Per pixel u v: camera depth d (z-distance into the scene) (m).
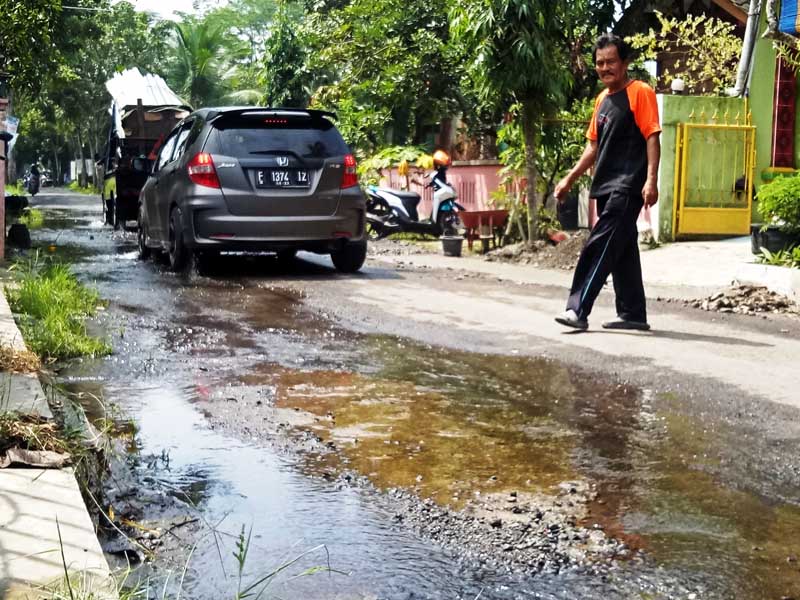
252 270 11.02
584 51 16.73
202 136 10.30
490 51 12.36
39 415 3.83
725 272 10.67
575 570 2.80
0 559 2.49
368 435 4.24
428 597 2.61
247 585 2.69
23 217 22.67
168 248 11.06
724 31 14.09
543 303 8.37
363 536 3.07
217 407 4.71
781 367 5.64
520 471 3.73
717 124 13.61
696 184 13.62
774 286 8.48
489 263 12.41
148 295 8.73
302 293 8.98
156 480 3.63
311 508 3.33
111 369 5.54
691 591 2.65
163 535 3.07
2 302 7.00
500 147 20.47
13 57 15.08
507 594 2.63
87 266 11.42
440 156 16.84
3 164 10.27
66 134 70.31
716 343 6.44
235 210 10.09
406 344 6.43
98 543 2.61
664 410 4.67
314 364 5.77
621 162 6.68
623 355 6.02
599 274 6.82
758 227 10.09
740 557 2.89
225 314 7.67
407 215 17.06
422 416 4.57
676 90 14.11
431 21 19.83
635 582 2.72
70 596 2.22
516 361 5.86
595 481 3.62
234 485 3.58
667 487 3.55
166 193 11.02
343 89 21.17
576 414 4.61
